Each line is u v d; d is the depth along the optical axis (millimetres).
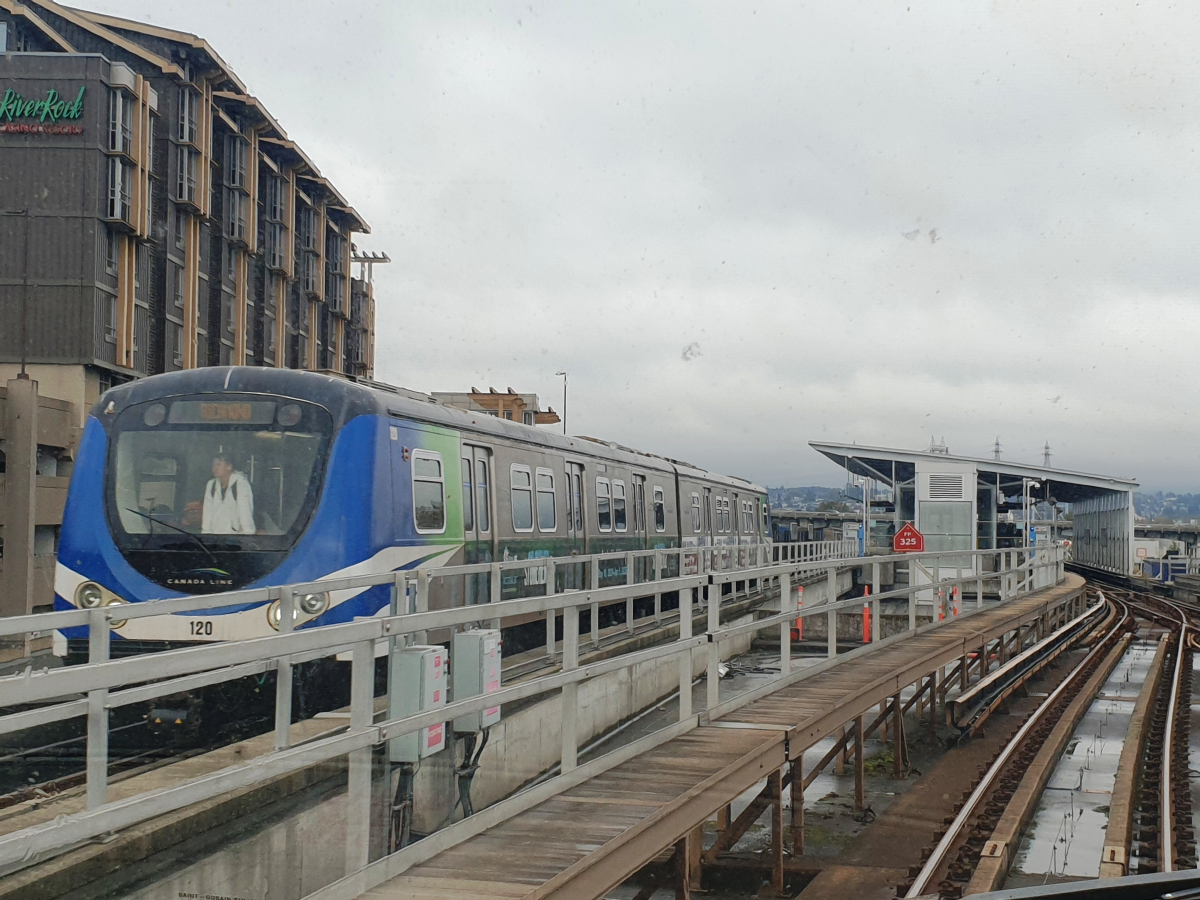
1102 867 8273
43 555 28281
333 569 10141
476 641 7250
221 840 5477
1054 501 51781
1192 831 9836
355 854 5285
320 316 55531
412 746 6191
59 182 34344
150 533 10219
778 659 19312
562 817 6348
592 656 13227
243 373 10680
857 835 10758
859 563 13555
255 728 9188
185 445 10453
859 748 11656
